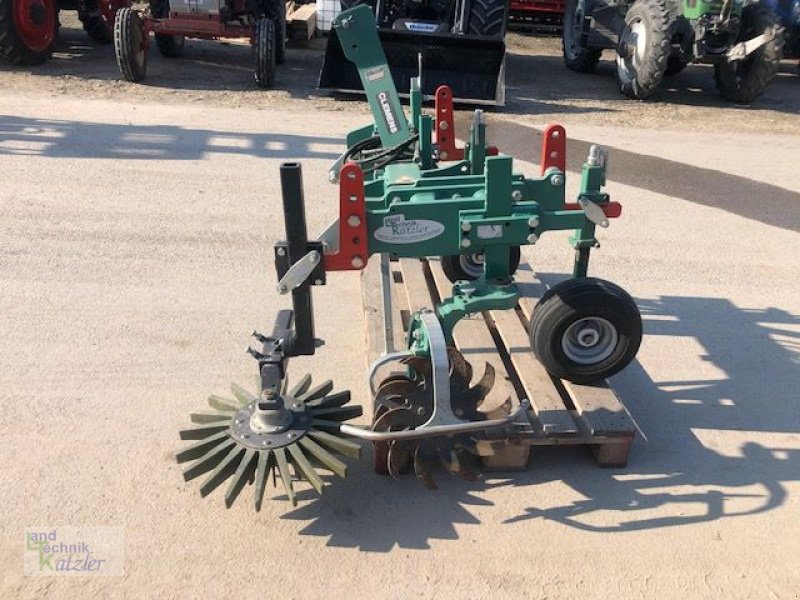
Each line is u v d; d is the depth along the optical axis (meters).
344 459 3.33
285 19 11.77
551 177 3.49
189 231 5.41
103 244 5.14
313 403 3.24
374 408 3.09
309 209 5.88
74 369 3.83
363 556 2.82
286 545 2.86
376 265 4.59
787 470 3.37
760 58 10.03
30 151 6.78
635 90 10.23
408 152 4.70
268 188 6.27
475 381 3.52
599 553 2.88
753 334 4.51
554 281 5.03
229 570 2.74
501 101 9.13
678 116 9.70
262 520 2.97
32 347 3.98
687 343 4.38
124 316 4.32
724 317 4.70
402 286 4.45
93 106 8.38
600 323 3.36
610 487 3.22
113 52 11.27
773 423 3.69
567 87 11.16
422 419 3.03
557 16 15.59
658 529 3.01
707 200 6.68
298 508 3.04
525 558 2.84
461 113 9.14
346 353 4.09
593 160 3.43
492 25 9.70
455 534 2.94
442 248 3.20
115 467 3.20
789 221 6.29
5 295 4.45
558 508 3.10
